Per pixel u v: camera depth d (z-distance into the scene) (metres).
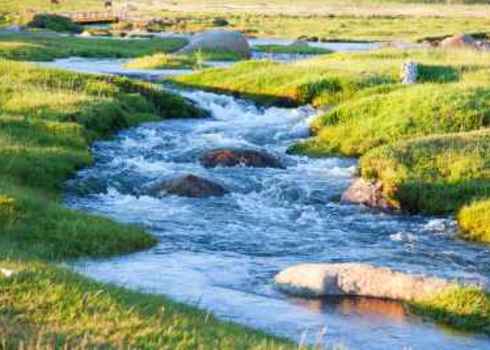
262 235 20.41
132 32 95.44
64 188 24.17
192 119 37.12
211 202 23.48
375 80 38.88
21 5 154.12
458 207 22.45
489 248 19.66
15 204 19.39
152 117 35.88
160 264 17.66
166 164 27.66
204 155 28.03
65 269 13.75
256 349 10.98
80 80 37.97
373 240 20.19
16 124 28.84
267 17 137.88
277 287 16.08
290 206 23.42
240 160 27.66
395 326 14.16
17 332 10.49
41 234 18.39
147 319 11.55
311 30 109.81
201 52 63.88
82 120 31.14
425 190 23.06
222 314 14.34
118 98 36.50
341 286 15.67
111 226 19.50
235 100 40.00
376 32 106.06
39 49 63.53
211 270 17.28
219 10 164.88
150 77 47.84
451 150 25.19
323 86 38.75
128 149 29.73
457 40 60.78
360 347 13.11
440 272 17.45
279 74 41.72
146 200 23.66
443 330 14.11
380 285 15.60
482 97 31.86
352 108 32.62
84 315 11.31
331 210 23.00
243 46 65.94
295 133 33.31
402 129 30.08
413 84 36.28
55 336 10.49
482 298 14.86
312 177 26.20
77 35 88.50
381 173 24.59
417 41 85.62
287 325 13.97
